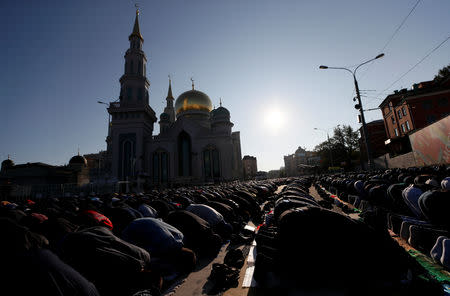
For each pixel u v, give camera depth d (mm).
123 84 53188
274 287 3607
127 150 50281
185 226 5344
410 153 26062
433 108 31406
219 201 8609
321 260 3340
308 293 3305
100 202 10281
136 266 3068
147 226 4344
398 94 37219
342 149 56469
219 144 54750
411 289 3107
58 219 4336
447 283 3215
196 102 64750
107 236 3143
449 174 8695
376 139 49250
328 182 19953
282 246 3613
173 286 3854
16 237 2311
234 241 6121
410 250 4508
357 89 18078
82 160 50938
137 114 51750
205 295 3562
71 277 2285
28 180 39125
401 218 5562
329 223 3473
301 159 129375
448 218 4055
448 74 31344
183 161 55594
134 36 55562
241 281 3990
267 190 15781
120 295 2854
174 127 56875
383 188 7086
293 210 3773
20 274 2049
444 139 19719
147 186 39594
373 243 3326
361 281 3213
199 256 5188
